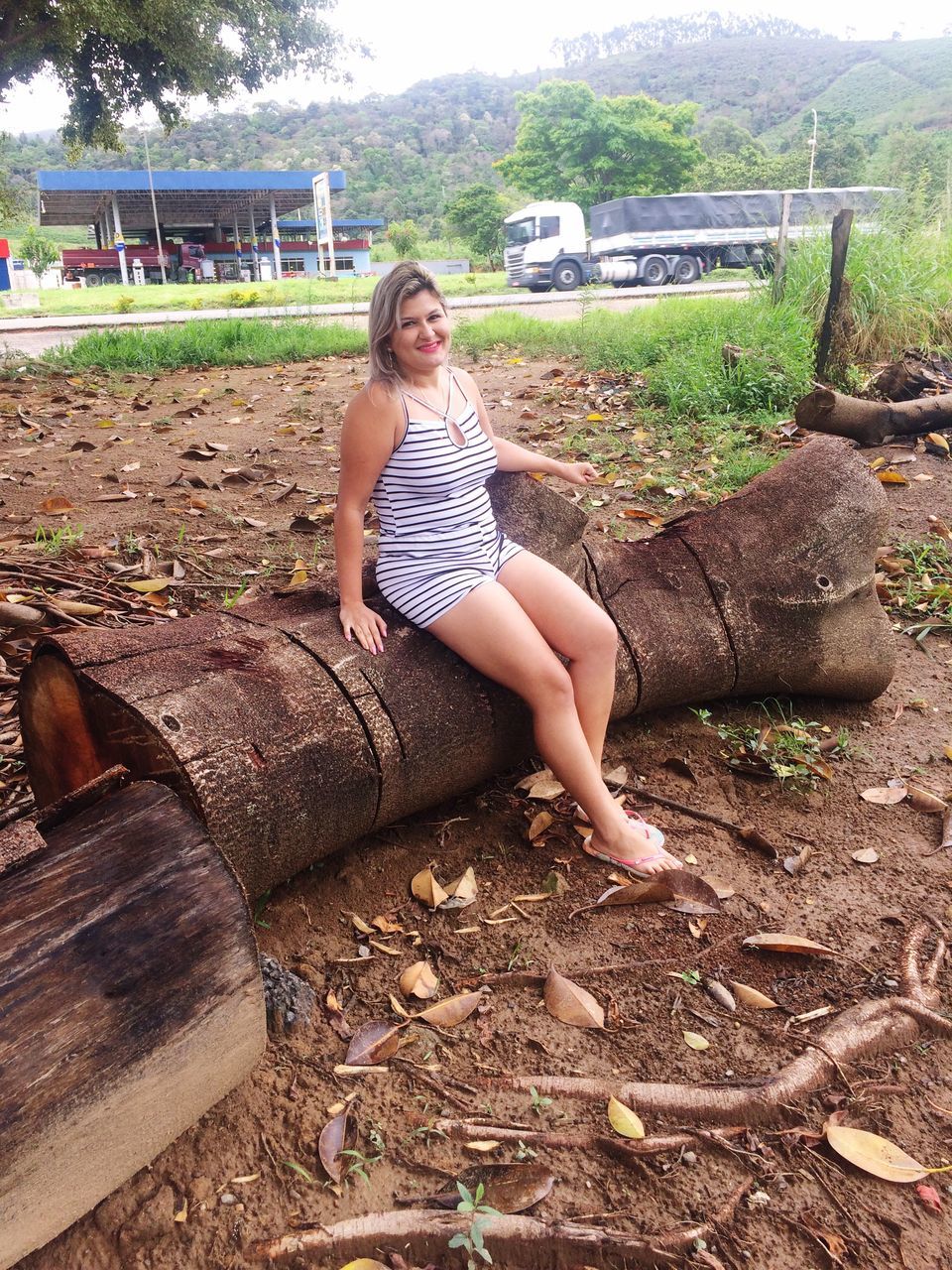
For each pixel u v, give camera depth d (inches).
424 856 115.6
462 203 2453.2
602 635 110.9
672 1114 81.4
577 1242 70.5
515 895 109.5
